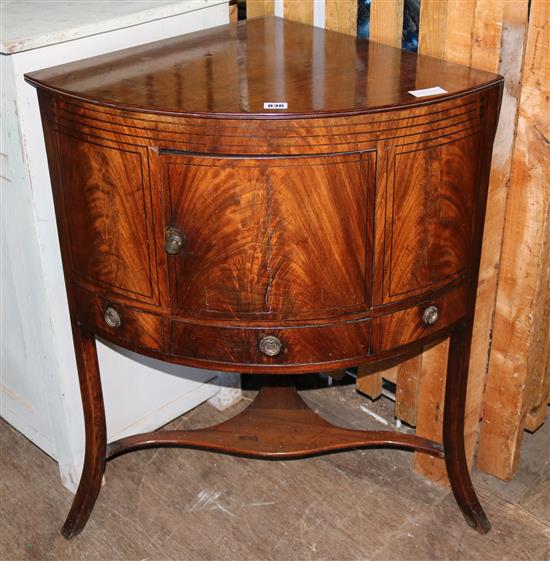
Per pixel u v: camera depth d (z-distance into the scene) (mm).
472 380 1937
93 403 1801
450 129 1452
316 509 1965
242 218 1430
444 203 1509
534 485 2025
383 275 1504
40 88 1503
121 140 1436
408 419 2131
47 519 1954
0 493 2020
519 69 1628
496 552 1861
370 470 2064
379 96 1424
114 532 1918
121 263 1545
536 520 1937
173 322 1550
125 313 1594
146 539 1899
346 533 1905
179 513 1960
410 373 2066
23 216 1719
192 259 1479
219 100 1419
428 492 2008
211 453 2115
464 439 1965
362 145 1394
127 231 1508
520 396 1914
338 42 1752
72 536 1898
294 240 1442
